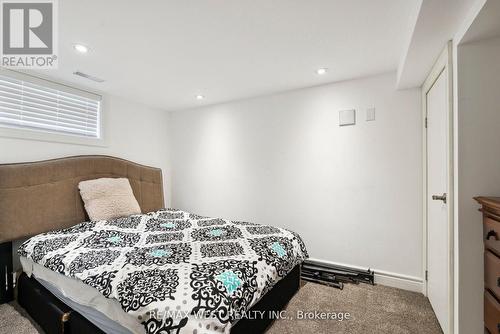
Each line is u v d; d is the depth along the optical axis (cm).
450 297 149
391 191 241
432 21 131
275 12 149
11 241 216
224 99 329
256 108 319
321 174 276
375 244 248
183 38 179
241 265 146
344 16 153
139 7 144
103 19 155
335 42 185
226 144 343
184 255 159
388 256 242
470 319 133
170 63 221
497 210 110
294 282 213
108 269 140
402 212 236
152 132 364
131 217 259
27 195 221
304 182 287
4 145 221
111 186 268
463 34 128
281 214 302
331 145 271
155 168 351
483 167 130
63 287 156
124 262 148
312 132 281
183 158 382
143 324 107
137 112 342
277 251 180
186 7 144
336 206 268
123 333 123
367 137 252
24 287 196
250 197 324
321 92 276
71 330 150
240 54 204
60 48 192
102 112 299
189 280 125
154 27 165
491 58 130
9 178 211
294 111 292
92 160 275
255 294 140
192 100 333
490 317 120
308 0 138
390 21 158
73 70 236
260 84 273
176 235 206
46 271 171
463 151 133
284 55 206
